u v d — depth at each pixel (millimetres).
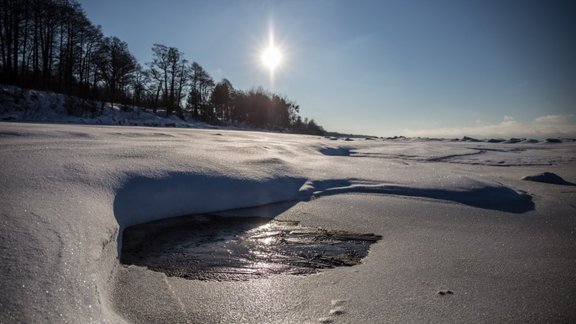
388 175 7395
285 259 3746
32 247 2529
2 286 2133
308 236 4477
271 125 61250
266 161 7129
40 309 2078
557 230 4695
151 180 4918
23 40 30703
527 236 4441
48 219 2934
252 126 57219
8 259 2354
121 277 3164
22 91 25516
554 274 3307
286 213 5395
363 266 3545
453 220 5082
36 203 3168
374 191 6504
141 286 3008
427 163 13312
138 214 4605
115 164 4973
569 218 5262
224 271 3408
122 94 38156
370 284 3107
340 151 13836
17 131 6668
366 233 4582
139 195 4676
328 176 7145
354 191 6531
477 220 5090
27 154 4562
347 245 4164
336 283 3141
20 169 3902
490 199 6117
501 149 22531
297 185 6523
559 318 2553
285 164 7320
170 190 5020
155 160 5582
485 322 2484
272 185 6152
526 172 11266
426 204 5816
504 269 3414
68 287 2320
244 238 4371
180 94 43562
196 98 47250
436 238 4363
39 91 27312
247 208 5598
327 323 2482
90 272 2559
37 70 31312
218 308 2688
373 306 2713
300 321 2512
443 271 3371
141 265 3467
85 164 4617
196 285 3078
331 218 5176
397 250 3973
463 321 2498
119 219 4152
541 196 6707
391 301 2789
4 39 29828
